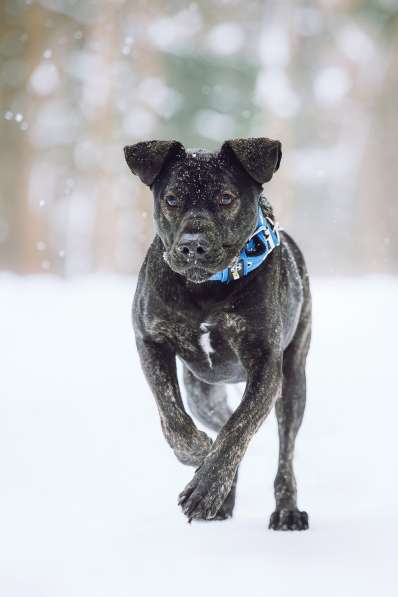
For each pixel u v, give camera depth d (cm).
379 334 1579
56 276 4109
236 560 520
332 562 513
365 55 4097
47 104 3759
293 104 3916
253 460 857
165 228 598
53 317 1805
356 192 4081
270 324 612
